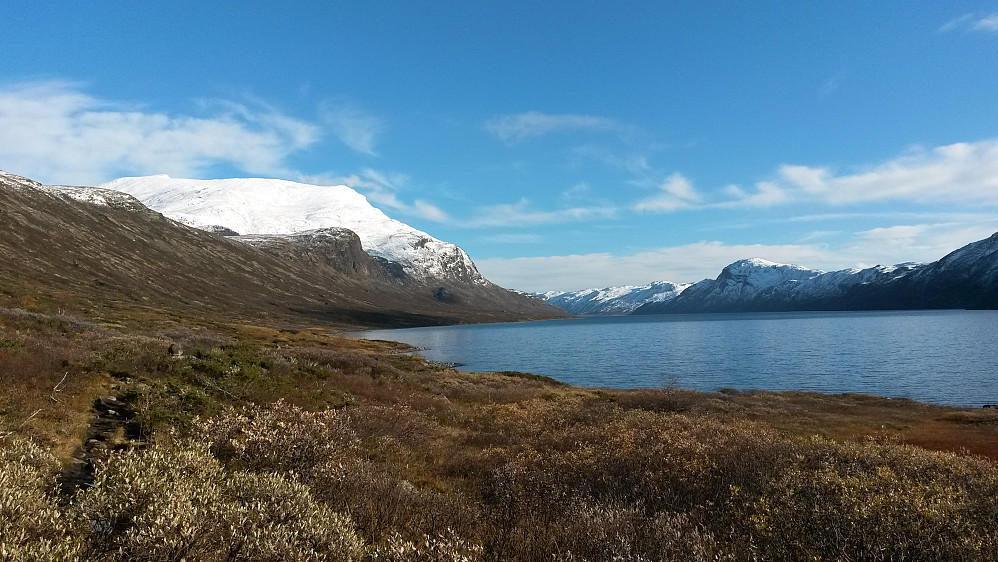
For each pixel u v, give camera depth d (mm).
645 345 120938
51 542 4688
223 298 162500
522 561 6719
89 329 29188
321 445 10008
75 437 10562
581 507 8289
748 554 6746
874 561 6398
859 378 60344
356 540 6043
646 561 6340
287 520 5941
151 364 18156
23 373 13398
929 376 59844
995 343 97188
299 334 83562
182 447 8086
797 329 168375
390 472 11227
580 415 22188
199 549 5066
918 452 12188
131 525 5316
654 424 17328
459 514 8383
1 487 5117
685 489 9742
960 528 6832
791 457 11133
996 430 26891
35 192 156375
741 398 39781
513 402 29547
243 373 19406
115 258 143125
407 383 31781
